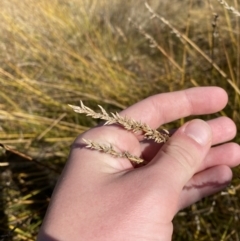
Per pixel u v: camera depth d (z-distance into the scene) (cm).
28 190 25
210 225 23
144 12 43
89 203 14
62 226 13
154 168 14
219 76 29
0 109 30
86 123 29
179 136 15
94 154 15
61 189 14
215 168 19
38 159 27
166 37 40
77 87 31
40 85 32
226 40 34
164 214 13
